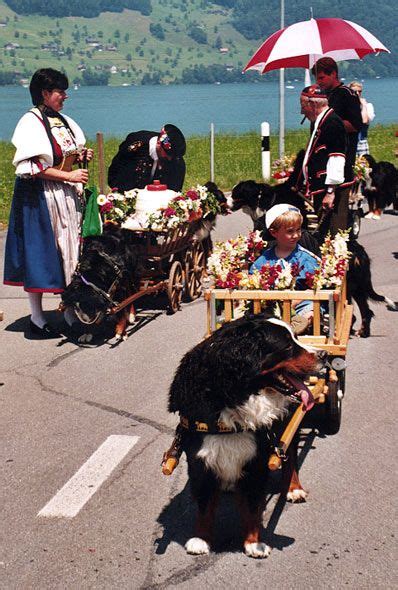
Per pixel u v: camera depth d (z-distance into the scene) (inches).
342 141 348.8
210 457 194.9
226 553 204.2
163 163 425.4
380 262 505.7
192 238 428.8
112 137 1438.2
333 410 261.4
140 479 244.4
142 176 427.8
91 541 212.1
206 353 191.8
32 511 227.9
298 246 272.7
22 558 205.6
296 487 228.4
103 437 273.1
